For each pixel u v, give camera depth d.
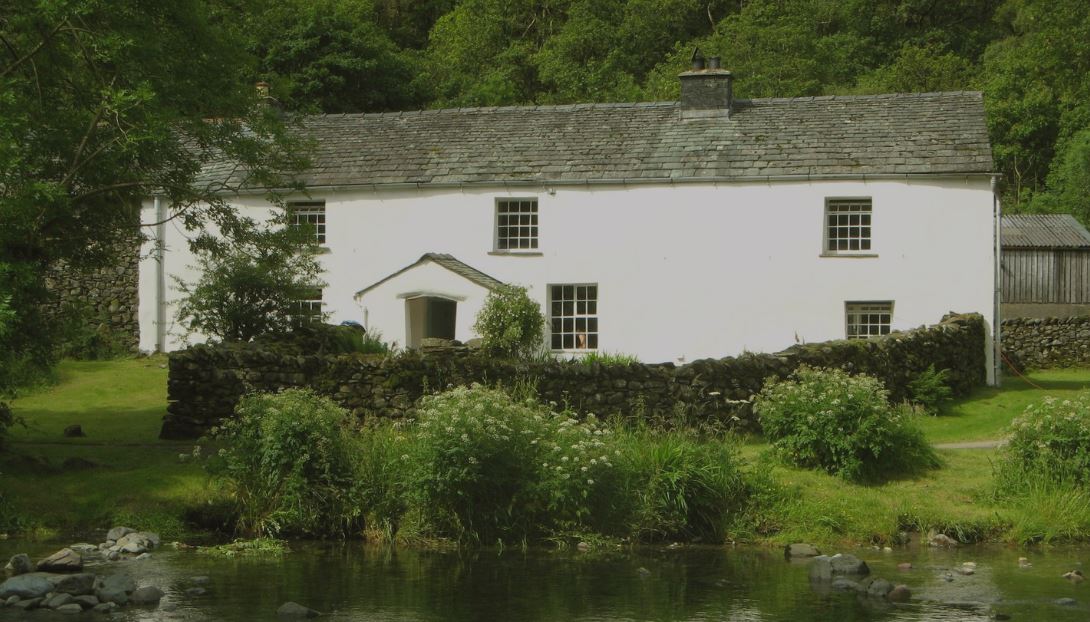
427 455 12.50
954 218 24.14
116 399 21.53
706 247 25.11
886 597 10.13
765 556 12.17
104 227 15.89
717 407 16.95
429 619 9.31
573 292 25.97
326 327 21.44
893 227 24.36
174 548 12.23
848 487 13.95
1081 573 11.16
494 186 26.03
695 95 26.97
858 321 24.77
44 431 17.80
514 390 15.98
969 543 12.84
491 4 56.19
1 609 9.44
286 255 17.20
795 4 52.94
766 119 26.69
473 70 52.84
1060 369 28.92
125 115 13.55
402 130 28.42
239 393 17.14
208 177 27.16
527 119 28.11
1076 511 13.24
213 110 15.84
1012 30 54.88
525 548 12.38
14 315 12.11
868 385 14.89
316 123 29.20
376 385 17.08
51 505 13.02
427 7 60.31
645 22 52.41
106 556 11.56
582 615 9.48
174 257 27.34
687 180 25.17
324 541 12.75
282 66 40.72
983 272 23.98
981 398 22.03
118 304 28.30
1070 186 42.31
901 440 14.63
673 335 25.17
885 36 56.12
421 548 12.43
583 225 25.67
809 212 24.72
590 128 27.31
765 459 14.62
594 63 50.66
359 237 26.72
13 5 14.19
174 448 15.88
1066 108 46.88
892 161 24.50
